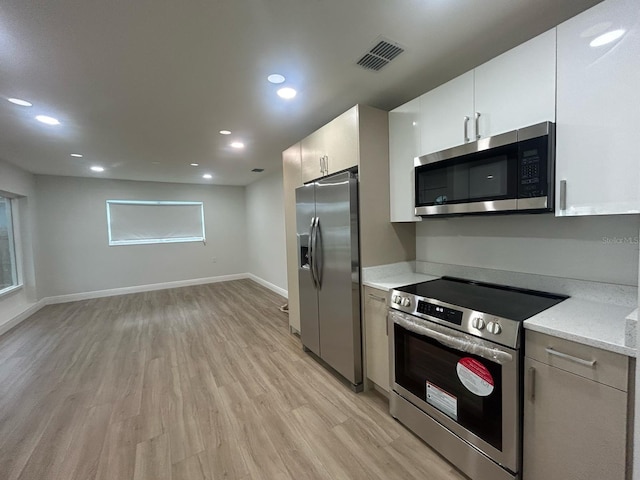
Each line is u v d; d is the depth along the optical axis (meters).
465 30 1.56
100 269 5.66
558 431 1.17
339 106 2.48
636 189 1.11
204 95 2.22
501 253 1.96
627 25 1.10
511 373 1.27
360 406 2.11
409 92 2.26
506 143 1.46
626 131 1.12
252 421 1.97
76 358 2.97
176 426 1.93
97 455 1.70
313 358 2.90
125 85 2.03
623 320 1.24
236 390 2.35
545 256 1.73
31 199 4.86
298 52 1.72
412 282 2.15
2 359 2.97
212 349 3.15
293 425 1.92
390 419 1.96
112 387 2.42
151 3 1.29
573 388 1.12
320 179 2.64
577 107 1.25
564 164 1.30
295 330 3.48
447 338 1.52
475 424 1.43
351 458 1.64
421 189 1.94
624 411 1.00
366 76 2.01
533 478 1.26
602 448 1.06
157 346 3.25
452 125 1.77
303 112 2.59
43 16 1.34
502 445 1.32
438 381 1.62
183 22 1.42
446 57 1.81
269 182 5.79
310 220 2.72
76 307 4.90
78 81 1.95
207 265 6.79
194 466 1.61
